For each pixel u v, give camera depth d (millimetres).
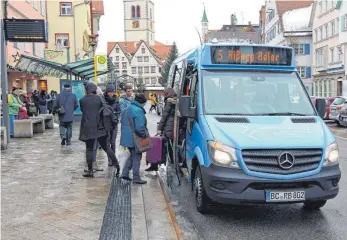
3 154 11641
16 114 15867
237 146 5973
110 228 5805
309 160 6035
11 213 6168
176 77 10648
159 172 10148
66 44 42938
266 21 67812
